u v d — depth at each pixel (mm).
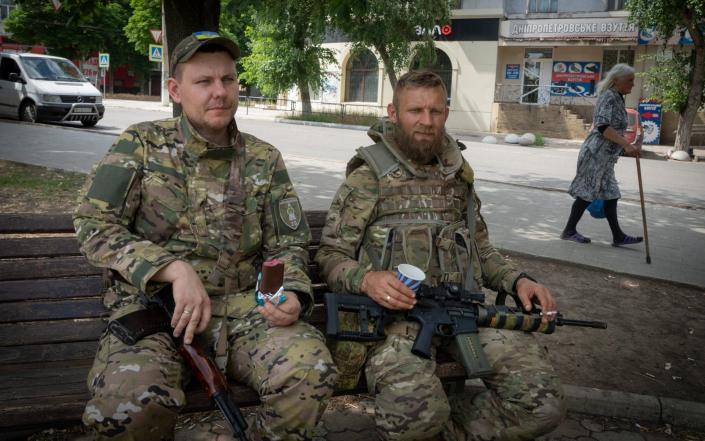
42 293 2781
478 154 16672
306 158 12531
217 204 2578
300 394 2270
